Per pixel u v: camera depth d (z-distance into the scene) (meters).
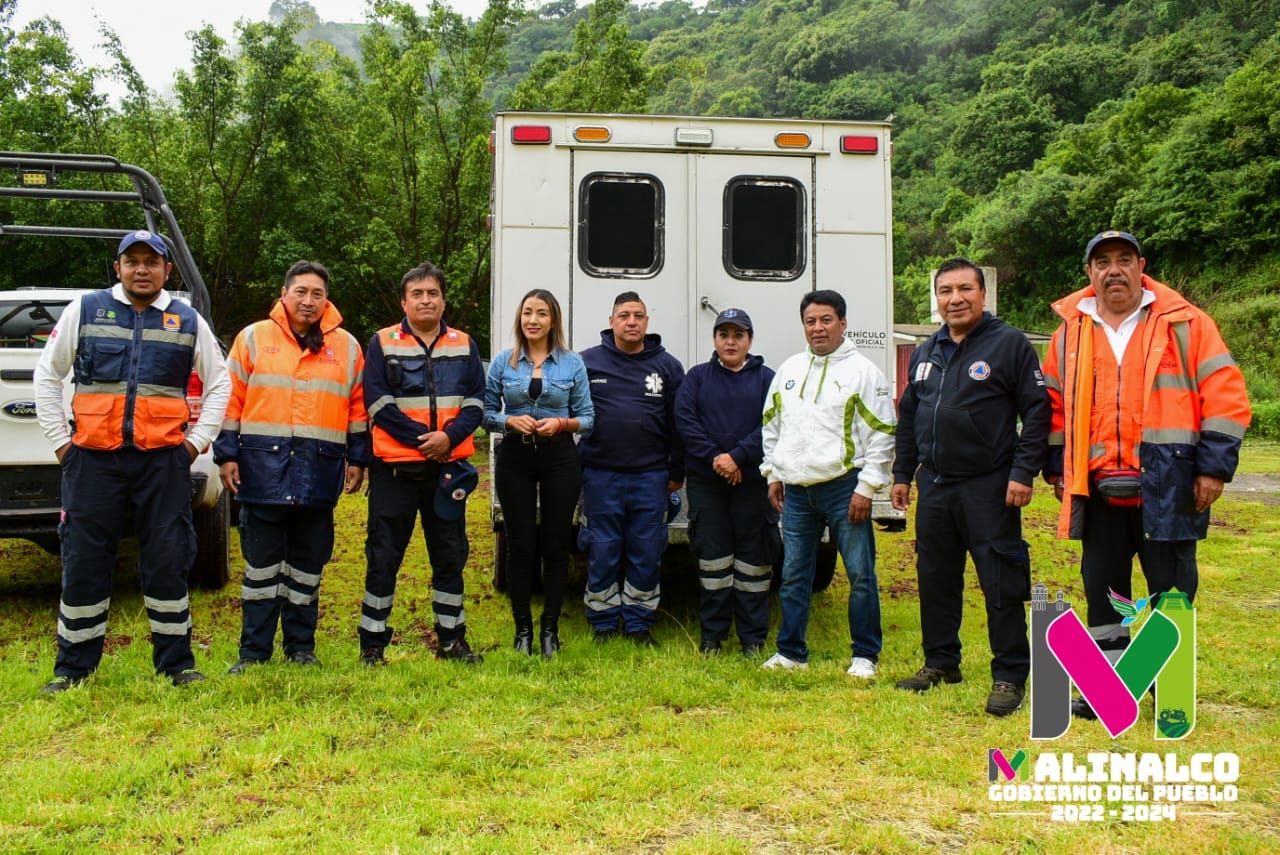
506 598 6.10
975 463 4.07
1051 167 49.81
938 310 4.18
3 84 14.84
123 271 4.12
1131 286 3.80
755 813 3.02
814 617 5.85
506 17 15.20
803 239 5.62
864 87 81.06
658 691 4.18
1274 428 23.14
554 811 2.99
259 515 4.41
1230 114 39.50
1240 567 7.21
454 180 14.79
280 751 3.43
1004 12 82.25
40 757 3.45
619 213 5.59
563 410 4.75
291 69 14.22
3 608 5.62
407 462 4.48
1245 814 2.98
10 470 5.18
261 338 4.38
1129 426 3.78
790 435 4.59
